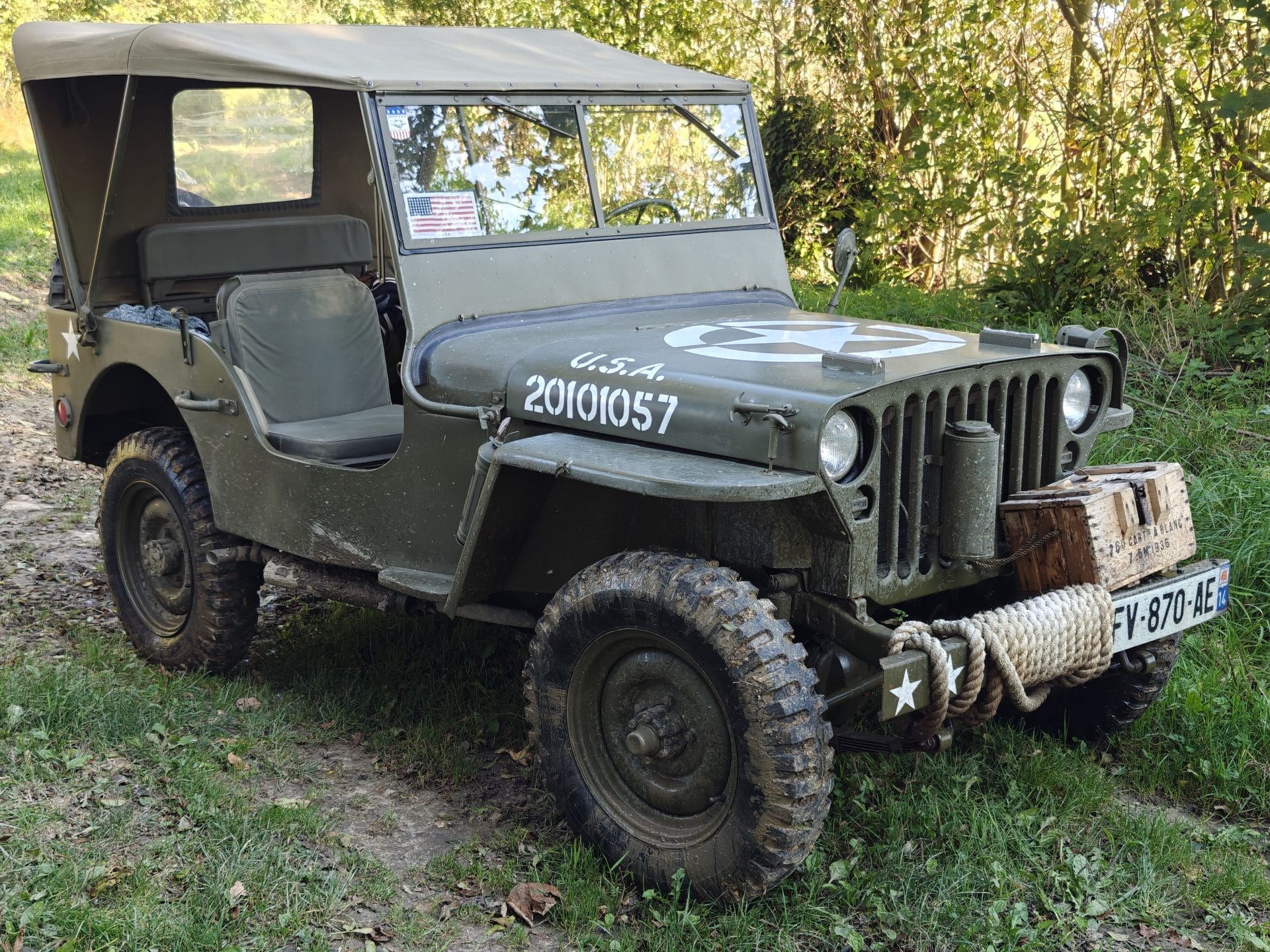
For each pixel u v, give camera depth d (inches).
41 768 144.4
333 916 121.3
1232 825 144.6
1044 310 316.8
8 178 730.8
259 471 161.6
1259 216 265.3
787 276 179.3
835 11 456.4
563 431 131.8
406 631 191.3
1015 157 380.5
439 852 135.2
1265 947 119.3
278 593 216.8
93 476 283.0
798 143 481.1
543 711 131.8
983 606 149.4
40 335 396.8
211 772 147.4
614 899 125.3
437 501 142.3
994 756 155.9
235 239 200.2
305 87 144.3
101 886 121.7
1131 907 126.5
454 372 140.6
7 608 204.1
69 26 184.4
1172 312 287.3
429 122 145.8
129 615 187.9
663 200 168.2
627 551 127.5
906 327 150.6
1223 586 142.8
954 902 124.0
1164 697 163.6
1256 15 273.0
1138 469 140.1
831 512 116.3
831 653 124.7
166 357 172.7
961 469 125.0
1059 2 359.3
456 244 146.9
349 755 158.2
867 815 139.0
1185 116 344.5
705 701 120.0
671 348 135.3
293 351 175.5
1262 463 221.1
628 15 532.7
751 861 116.7
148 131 190.7
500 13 601.6
